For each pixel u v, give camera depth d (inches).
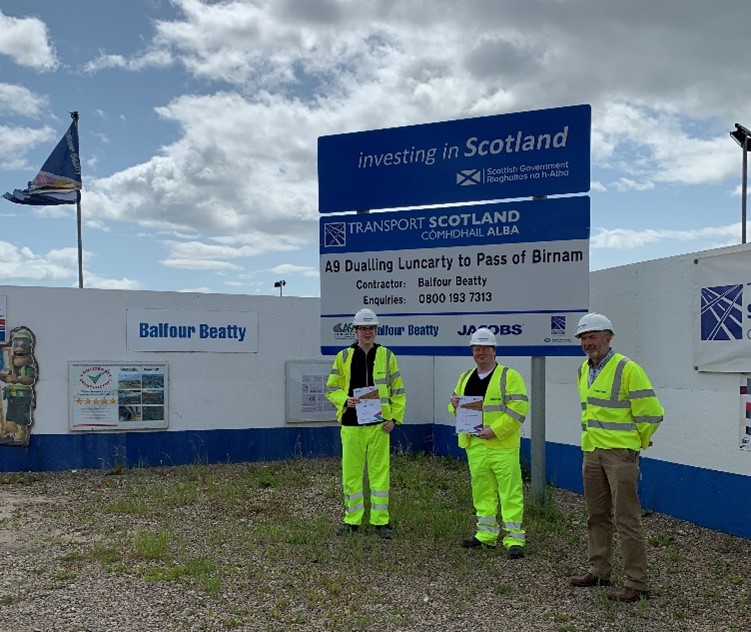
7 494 387.2
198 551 279.3
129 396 468.8
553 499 382.9
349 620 214.1
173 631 203.3
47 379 455.2
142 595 229.8
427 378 537.6
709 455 316.2
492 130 359.9
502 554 279.7
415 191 373.7
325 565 264.2
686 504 328.8
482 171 361.7
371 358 309.4
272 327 503.8
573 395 406.0
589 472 239.8
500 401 280.8
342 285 386.9
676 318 335.0
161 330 477.4
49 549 281.0
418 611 222.1
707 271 315.9
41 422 454.0
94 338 464.1
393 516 330.0
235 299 494.3
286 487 407.8
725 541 296.8
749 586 245.3
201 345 486.3
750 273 293.9
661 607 226.1
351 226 385.1
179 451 479.8
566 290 347.9
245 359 496.7
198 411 485.4
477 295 362.3
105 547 283.6
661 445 344.8
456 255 366.3
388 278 378.6
